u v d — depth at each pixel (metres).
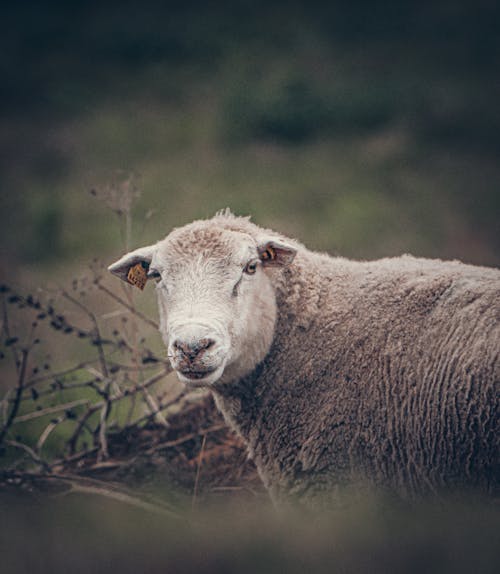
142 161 46.22
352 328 14.06
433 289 13.71
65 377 21.83
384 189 41.28
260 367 14.46
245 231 14.41
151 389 21.25
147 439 18.50
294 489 14.27
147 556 10.45
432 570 9.64
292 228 36.41
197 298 13.17
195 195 40.06
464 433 12.59
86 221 38.62
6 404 18.08
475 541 10.15
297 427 14.24
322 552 10.29
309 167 43.94
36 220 38.62
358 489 13.76
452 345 12.91
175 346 12.54
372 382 13.65
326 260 15.20
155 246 14.62
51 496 15.01
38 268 34.41
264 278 14.30
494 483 12.45
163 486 16.16
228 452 17.83
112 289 27.16
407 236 36.22
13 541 10.79
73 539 11.04
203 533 11.53
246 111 50.72
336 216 37.66
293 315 14.45
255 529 11.57
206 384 12.74
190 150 47.47
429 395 12.99
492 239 36.22
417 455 13.20
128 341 20.75
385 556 9.98
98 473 17.05
